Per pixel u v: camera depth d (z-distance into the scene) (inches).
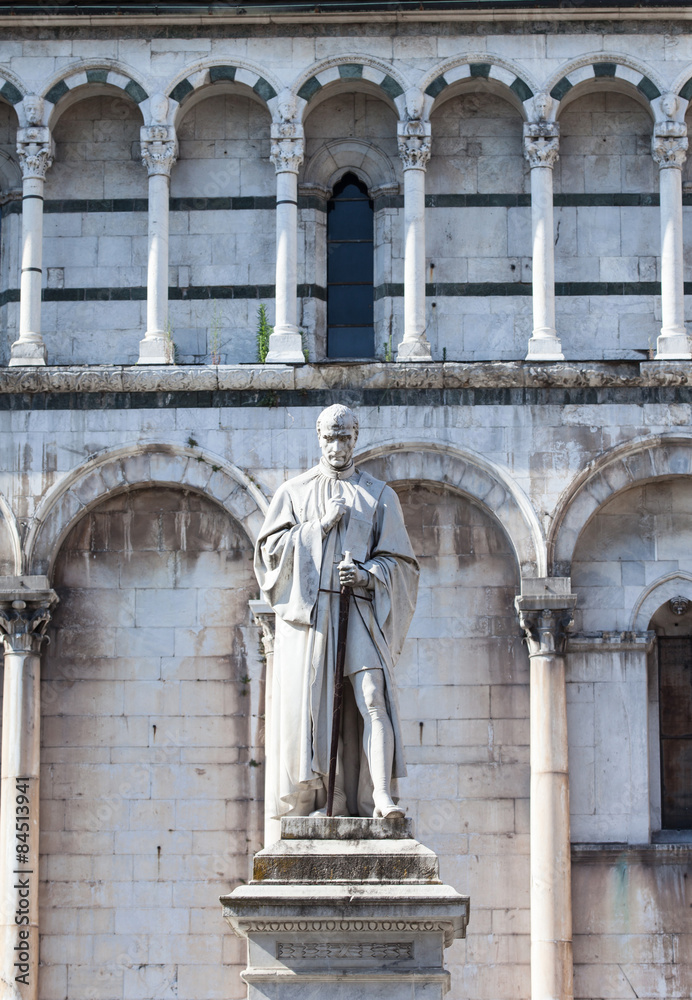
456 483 1542.8
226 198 1648.6
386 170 1652.3
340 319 1652.3
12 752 1515.7
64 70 1630.2
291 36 1630.2
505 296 1630.2
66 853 1524.4
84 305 1638.8
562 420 1546.5
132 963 1508.4
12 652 1531.7
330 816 805.2
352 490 860.6
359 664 824.3
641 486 1562.5
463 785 1520.7
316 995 770.2
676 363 1546.5
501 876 1504.7
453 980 1488.7
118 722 1545.3
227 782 1534.2
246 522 1545.3
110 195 1651.1
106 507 1574.8
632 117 1651.1
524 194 1643.7
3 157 1670.8
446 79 1622.8
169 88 1626.5
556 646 1509.6
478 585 1550.2
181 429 1556.3
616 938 1491.1
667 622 1579.7
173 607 1562.5
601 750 1524.4
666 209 1604.3
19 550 1540.4
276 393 1556.3
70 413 1561.3
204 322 1633.9
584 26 1626.5
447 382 1546.5
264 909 770.2
